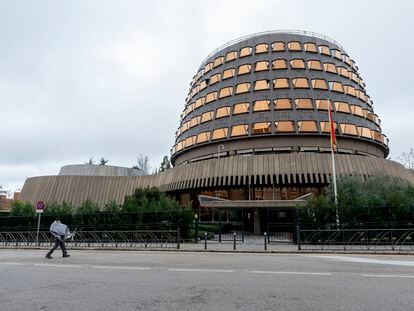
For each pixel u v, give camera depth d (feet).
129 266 39.55
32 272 35.12
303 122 152.97
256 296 23.35
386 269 36.14
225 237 101.50
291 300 22.17
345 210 75.66
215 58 203.82
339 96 167.53
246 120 160.76
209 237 92.17
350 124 157.58
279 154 138.41
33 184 183.52
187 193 159.12
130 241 77.82
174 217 81.25
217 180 141.18
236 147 159.12
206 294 24.03
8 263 43.47
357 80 188.85
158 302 21.88
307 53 182.09
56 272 34.94
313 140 152.25
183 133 190.70
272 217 127.75
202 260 46.65
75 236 80.07
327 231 72.02
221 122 167.73
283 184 135.44
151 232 77.20
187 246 71.46
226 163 142.92
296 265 40.01
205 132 169.58
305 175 132.87
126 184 177.37
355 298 22.63
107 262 44.24
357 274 32.37
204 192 150.00
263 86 168.25
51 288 26.55
